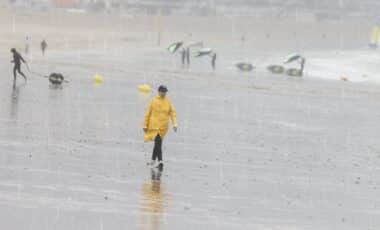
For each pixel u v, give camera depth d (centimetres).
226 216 4941
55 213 4662
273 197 5653
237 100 12925
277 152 7769
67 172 6009
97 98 11562
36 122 8538
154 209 4991
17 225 4306
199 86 15275
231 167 6756
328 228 4794
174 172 6347
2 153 6588
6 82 12875
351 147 8525
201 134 8625
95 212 4775
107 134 8106
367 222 5031
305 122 10550
